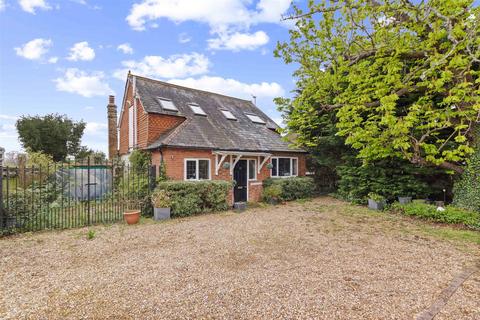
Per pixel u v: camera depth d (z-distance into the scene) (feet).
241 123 45.24
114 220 26.50
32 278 12.84
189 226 24.36
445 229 22.44
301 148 46.01
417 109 18.93
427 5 18.25
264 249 17.29
